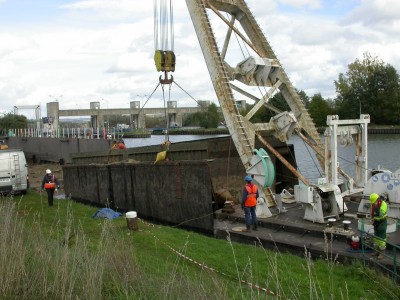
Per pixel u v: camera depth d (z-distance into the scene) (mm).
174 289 5988
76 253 6672
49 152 45844
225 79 16375
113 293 6145
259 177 14719
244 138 15695
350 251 10727
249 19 18656
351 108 73375
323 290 8969
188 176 15594
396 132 64062
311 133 18094
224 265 10766
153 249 12305
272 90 17500
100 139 36531
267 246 12375
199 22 16891
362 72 72625
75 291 5840
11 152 24125
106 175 21078
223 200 16438
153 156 20609
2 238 6996
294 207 15250
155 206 17641
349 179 15586
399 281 9219
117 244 8227
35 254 6852
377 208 10305
